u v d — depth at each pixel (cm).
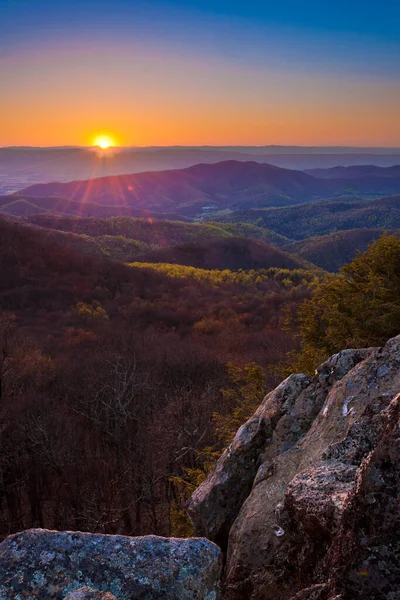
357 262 1506
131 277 11669
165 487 2839
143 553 362
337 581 325
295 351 1711
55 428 3108
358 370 695
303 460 649
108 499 2820
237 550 602
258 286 13425
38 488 3053
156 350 5056
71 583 337
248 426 845
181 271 13738
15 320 7212
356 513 332
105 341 5459
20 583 336
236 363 4372
